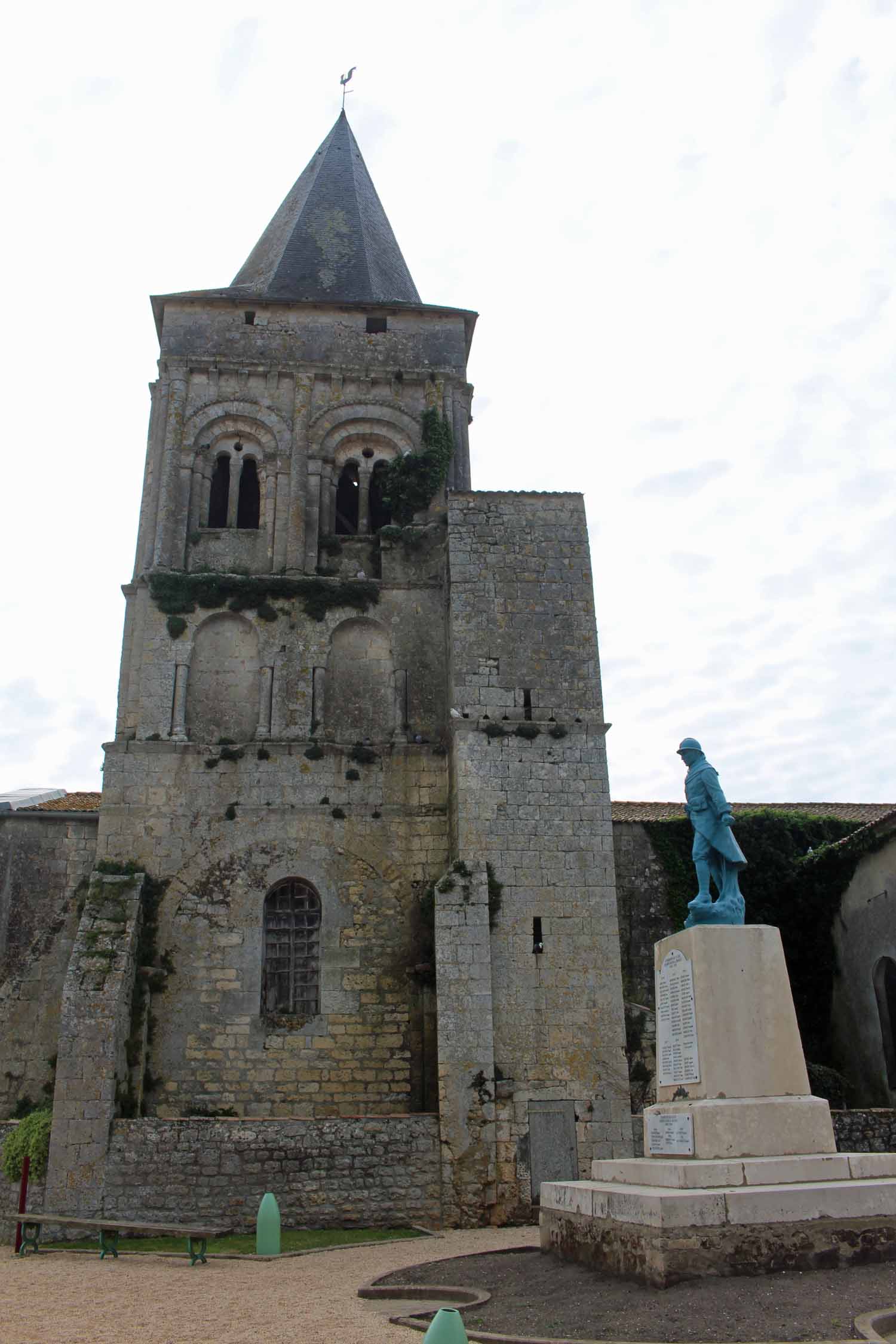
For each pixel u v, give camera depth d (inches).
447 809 1088.8
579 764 1043.9
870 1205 446.9
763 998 537.0
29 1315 483.8
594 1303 422.9
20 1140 879.1
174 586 1152.2
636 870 1238.3
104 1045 898.7
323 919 1039.6
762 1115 505.4
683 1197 434.0
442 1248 735.1
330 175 1569.9
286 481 1241.4
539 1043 943.0
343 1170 872.3
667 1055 561.0
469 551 1120.2
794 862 1229.7
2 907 1107.3
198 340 1311.5
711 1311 386.0
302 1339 417.1
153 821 1056.8
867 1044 1103.0
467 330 1397.6
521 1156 901.2
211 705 1123.3
